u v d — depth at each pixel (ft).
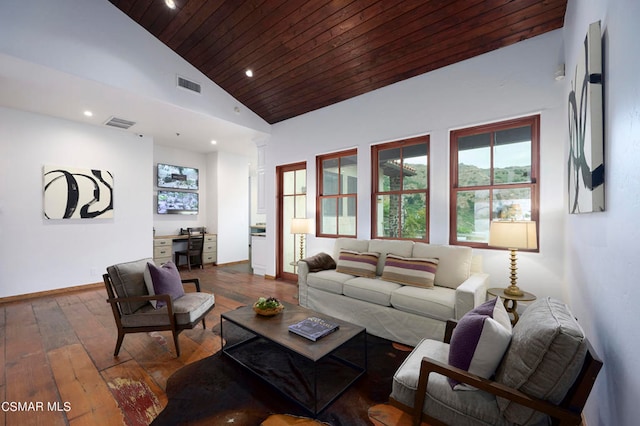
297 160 15.96
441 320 7.99
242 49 11.78
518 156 9.61
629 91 3.00
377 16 9.25
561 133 8.63
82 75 9.87
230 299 13.03
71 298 12.98
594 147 4.10
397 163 12.36
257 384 6.61
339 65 11.67
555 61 8.69
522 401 3.78
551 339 3.68
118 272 8.11
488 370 4.37
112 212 15.56
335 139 14.23
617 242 3.46
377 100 12.69
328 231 14.97
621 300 3.32
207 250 20.89
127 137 16.29
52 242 13.70
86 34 10.02
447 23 9.05
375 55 10.83
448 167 10.76
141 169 16.81
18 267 12.80
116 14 10.80
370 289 9.39
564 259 8.53
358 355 8.02
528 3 8.04
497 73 9.71
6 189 12.50
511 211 9.75
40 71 9.41
